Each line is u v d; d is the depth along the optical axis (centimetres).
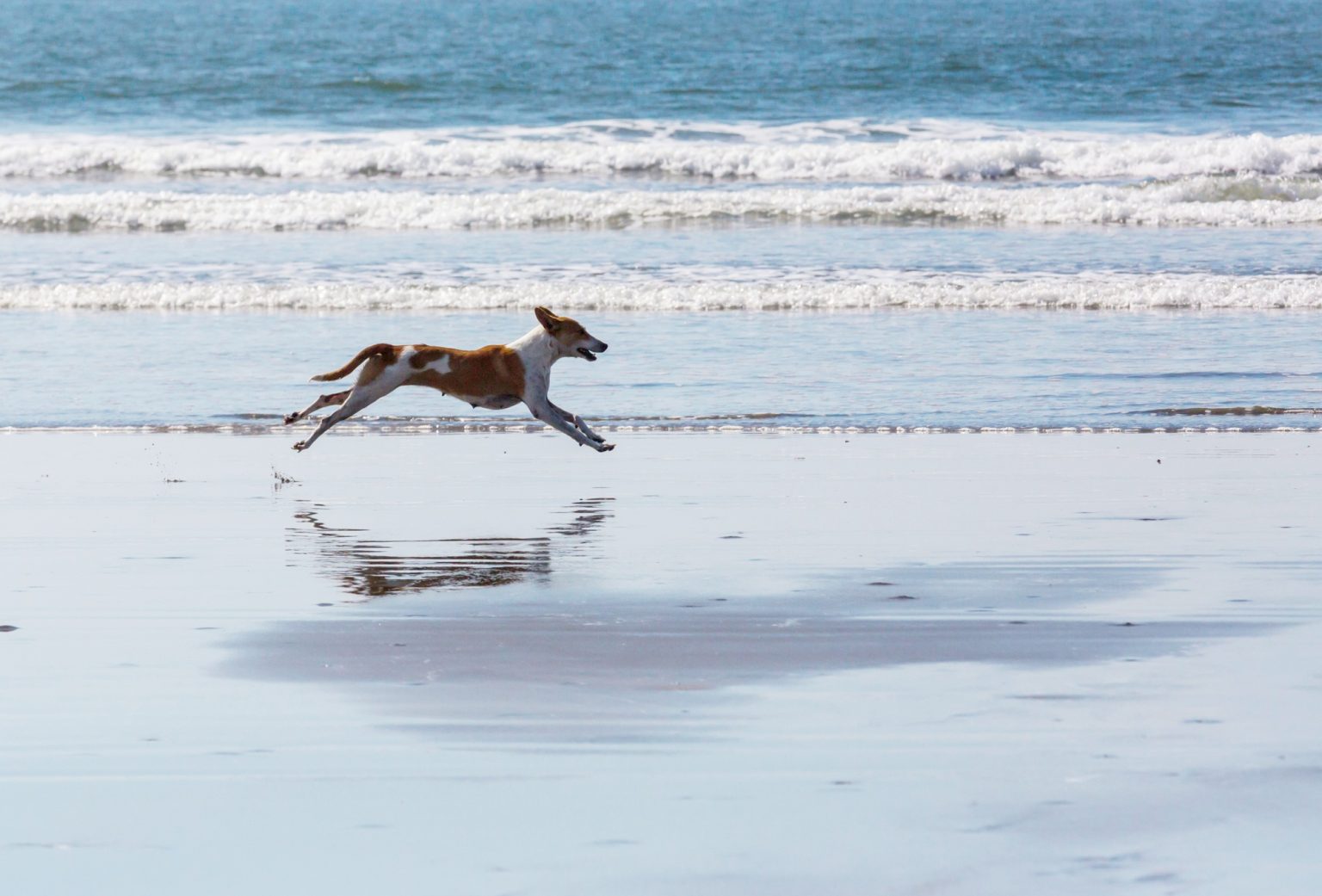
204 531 3231
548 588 2711
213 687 2106
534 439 4353
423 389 5181
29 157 10700
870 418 4500
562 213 8588
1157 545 3034
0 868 1519
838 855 1534
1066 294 6350
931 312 6228
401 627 2438
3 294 6512
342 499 3578
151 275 7050
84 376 5138
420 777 1755
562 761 1806
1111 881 1466
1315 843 1549
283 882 1481
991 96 15238
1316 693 2044
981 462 3938
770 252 7531
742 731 1909
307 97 15512
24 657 2261
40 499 3559
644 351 5484
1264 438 4212
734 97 15300
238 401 4797
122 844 1573
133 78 17125
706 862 1521
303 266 7281
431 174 10569
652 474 3853
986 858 1522
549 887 1466
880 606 2559
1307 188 9138
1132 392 4809
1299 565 2842
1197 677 2127
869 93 15588
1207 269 6950
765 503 3500
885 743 1859
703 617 2491
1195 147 10506
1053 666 2188
